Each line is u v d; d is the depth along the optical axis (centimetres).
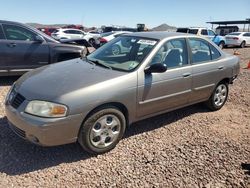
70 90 361
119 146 423
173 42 489
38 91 364
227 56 602
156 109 460
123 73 414
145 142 441
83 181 337
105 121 390
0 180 330
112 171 359
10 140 419
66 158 383
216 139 466
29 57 738
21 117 355
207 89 550
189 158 398
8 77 804
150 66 428
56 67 450
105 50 502
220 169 375
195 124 524
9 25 717
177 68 479
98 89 375
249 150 432
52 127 346
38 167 360
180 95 490
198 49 535
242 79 951
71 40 938
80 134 372
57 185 328
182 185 338
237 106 643
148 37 488
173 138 461
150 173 358
